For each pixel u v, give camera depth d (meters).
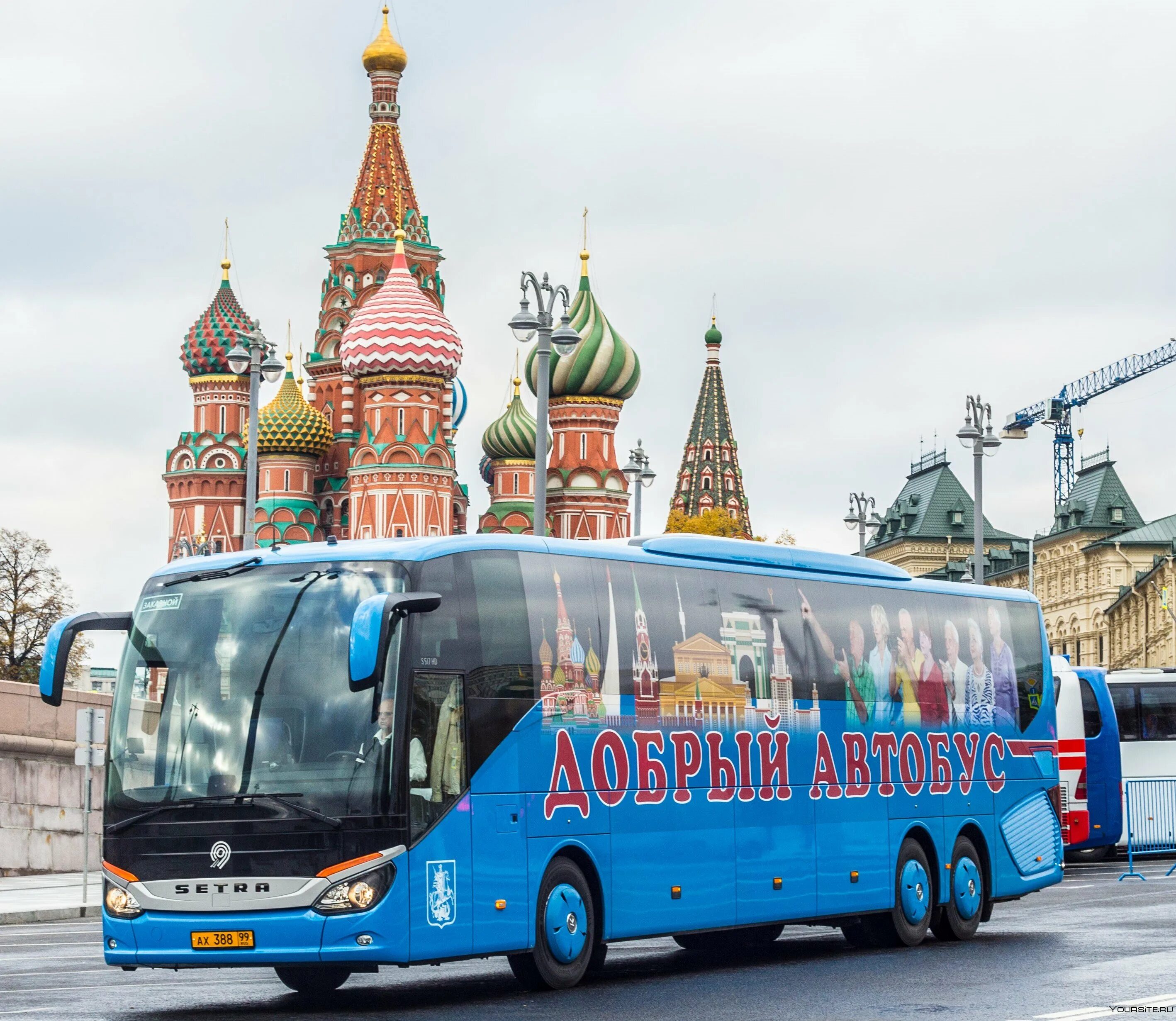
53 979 17.69
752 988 16.30
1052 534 165.88
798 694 19.78
